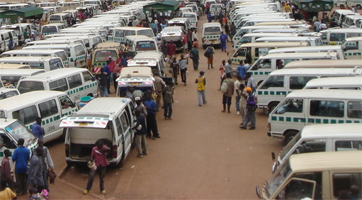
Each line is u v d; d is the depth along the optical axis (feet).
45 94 50.08
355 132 32.45
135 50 85.51
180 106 66.85
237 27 116.06
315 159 26.99
